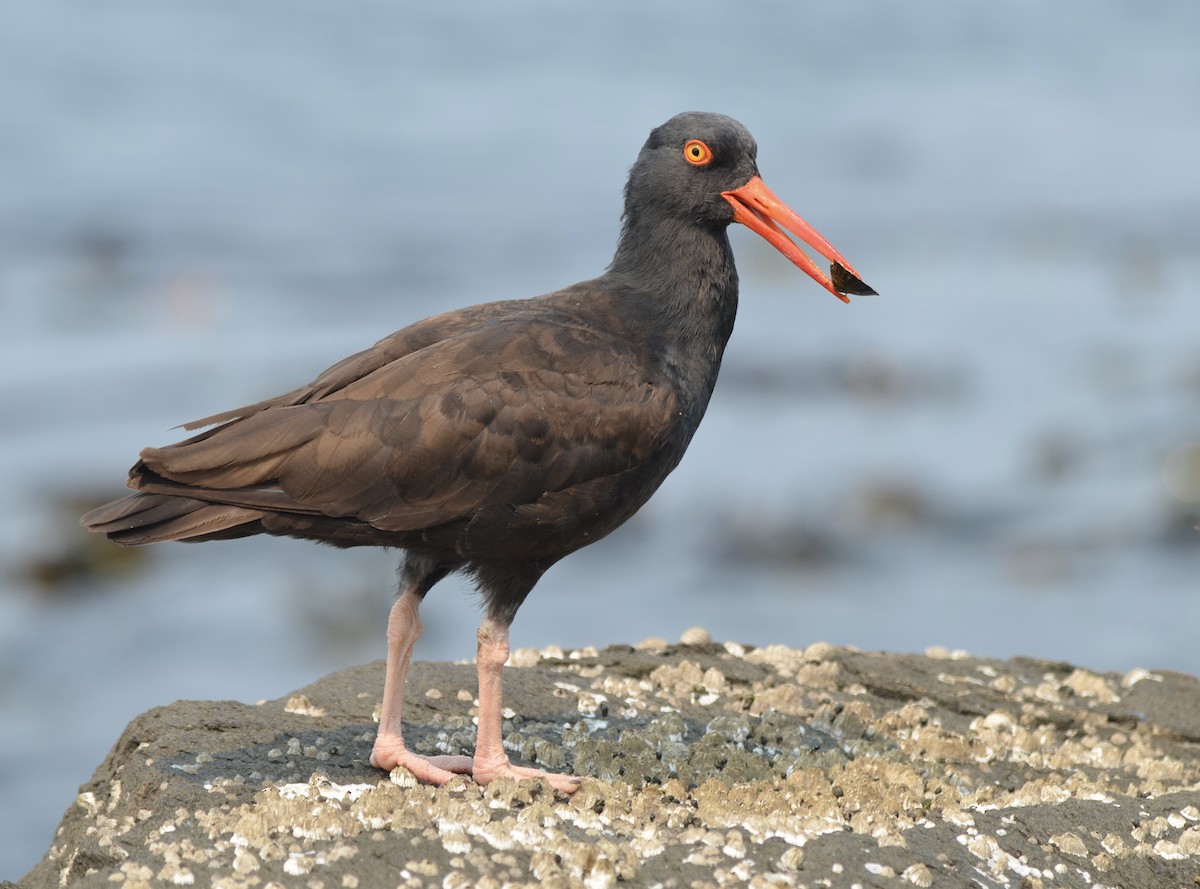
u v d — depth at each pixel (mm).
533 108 47781
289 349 25812
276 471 6953
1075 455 21406
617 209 36250
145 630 16547
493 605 7445
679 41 60250
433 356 7273
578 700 8328
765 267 31781
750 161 8258
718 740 7633
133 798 7008
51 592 17531
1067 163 44031
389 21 60312
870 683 9125
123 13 57625
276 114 44906
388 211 35594
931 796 7238
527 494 7227
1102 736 8727
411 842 6172
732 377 24875
